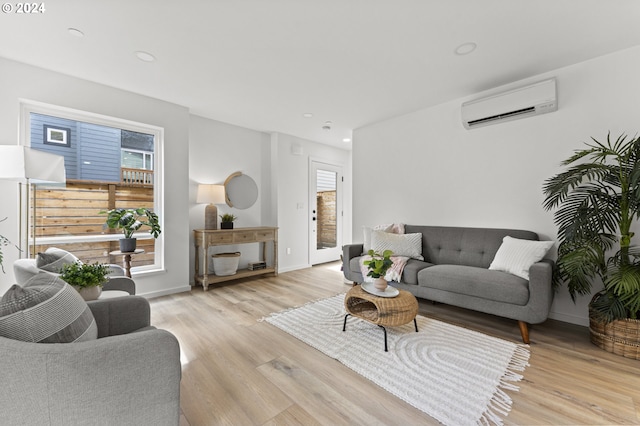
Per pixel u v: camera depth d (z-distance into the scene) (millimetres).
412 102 3383
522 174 2818
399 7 1788
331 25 1969
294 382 1653
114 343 915
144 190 3281
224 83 2881
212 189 3836
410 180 3738
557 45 2225
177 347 1028
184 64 2506
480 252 2875
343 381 1665
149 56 2373
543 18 1894
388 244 3254
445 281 2510
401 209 3840
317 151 5387
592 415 1377
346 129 4492
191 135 3857
